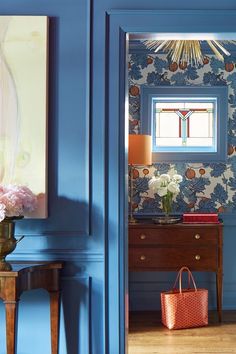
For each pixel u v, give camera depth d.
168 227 3.78
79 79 2.47
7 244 2.19
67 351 2.42
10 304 2.10
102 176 2.44
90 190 2.44
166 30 2.46
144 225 3.80
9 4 2.48
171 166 4.26
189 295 3.67
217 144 4.24
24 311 2.46
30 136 2.42
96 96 2.46
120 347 2.42
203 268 3.79
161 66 4.24
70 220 2.44
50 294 2.33
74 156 2.46
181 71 4.24
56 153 2.46
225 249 4.24
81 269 2.44
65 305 2.43
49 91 2.46
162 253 3.79
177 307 3.63
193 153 4.24
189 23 2.46
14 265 2.26
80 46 2.47
